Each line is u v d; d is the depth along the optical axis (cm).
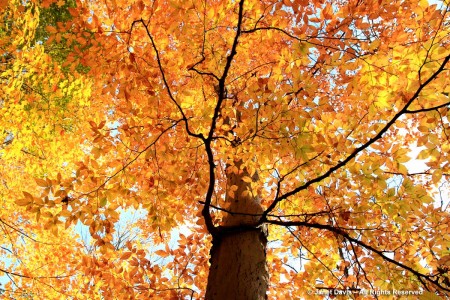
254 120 281
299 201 360
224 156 331
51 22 557
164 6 283
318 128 295
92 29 272
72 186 273
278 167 346
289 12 288
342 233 288
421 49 252
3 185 513
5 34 420
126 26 279
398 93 273
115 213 288
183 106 303
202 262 378
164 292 361
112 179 296
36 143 452
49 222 268
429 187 398
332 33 267
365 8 259
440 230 337
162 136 306
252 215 299
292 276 381
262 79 294
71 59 291
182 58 314
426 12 251
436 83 252
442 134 272
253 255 268
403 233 338
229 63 266
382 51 272
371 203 311
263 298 251
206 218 290
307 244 389
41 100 432
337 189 336
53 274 500
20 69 382
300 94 267
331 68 283
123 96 293
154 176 318
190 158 338
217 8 266
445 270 303
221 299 242
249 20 300
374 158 296
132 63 284
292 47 271
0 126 402
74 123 470
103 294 370
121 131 291
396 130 412
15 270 498
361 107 321
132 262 358
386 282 337
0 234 524
